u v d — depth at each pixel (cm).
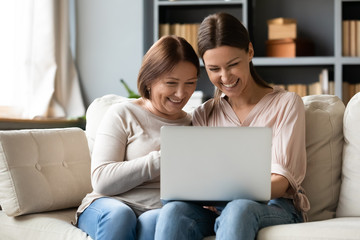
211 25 205
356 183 214
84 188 242
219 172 175
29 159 227
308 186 222
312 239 166
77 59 486
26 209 221
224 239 166
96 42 484
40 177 227
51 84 438
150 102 220
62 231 210
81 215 209
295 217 199
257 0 479
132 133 212
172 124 217
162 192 178
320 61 441
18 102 425
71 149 245
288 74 476
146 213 196
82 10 485
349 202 214
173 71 205
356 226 172
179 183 177
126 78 481
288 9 476
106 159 205
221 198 177
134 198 205
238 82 207
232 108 223
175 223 173
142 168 197
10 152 222
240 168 174
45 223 218
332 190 223
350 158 218
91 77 485
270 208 184
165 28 461
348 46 445
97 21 484
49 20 440
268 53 456
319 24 473
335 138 226
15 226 225
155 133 212
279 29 452
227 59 203
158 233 174
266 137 173
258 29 479
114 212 190
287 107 207
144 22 472
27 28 429
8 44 421
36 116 428
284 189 193
